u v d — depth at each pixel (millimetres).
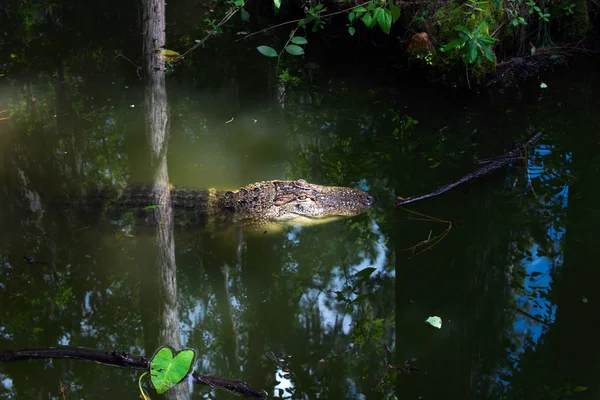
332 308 4527
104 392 3646
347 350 4113
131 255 5031
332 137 6742
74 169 6066
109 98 7488
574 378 3766
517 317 4285
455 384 3787
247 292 4715
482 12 7512
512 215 5223
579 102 7184
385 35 8258
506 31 7758
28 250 4965
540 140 6379
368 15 6141
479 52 7121
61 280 4672
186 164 6258
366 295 4637
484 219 5199
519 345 4059
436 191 5461
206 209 5594
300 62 8461
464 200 5438
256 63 8422
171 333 4195
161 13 8641
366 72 8180
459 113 7066
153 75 8078
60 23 9758
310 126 6973
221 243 5270
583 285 4457
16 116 6988
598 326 4133
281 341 4203
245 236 5391
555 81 7707
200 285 4777
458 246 4898
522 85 7625
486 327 4234
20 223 5266
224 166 6262
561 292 4430
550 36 8359
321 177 6066
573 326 4148
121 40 9164
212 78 8062
